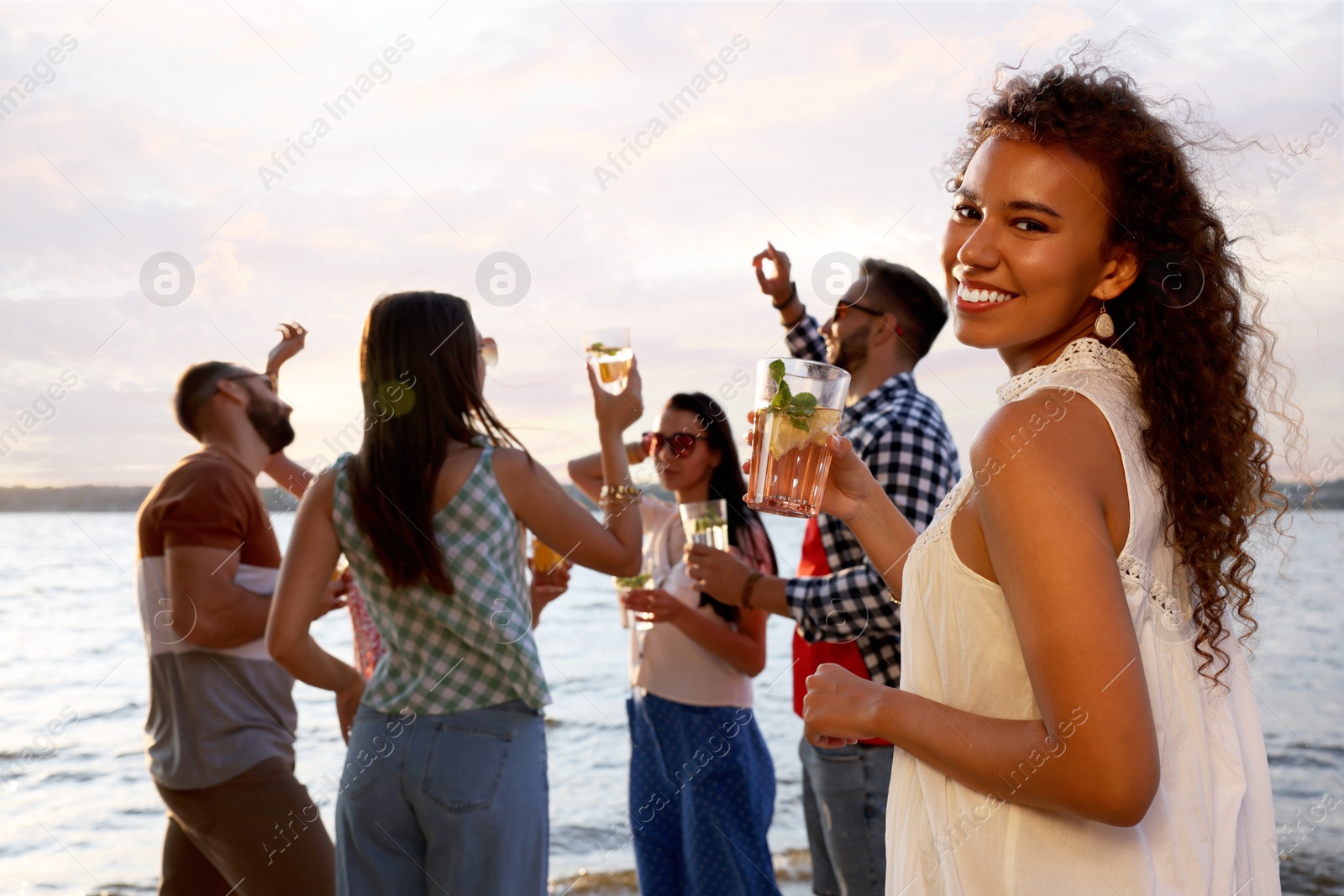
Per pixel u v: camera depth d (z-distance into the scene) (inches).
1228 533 40.9
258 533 93.0
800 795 193.9
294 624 76.2
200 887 93.7
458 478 74.9
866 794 87.6
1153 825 38.2
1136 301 42.1
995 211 41.4
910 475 88.9
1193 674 39.8
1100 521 35.6
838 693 42.6
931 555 42.7
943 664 41.9
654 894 108.8
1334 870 142.9
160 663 89.1
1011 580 35.7
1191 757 39.0
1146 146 40.4
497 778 72.4
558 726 207.0
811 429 55.9
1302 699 231.8
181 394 93.2
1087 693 33.0
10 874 122.3
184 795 88.8
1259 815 42.4
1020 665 38.9
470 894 71.0
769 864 107.6
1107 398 39.4
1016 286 41.0
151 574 88.8
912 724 39.8
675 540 120.1
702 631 107.7
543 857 74.9
